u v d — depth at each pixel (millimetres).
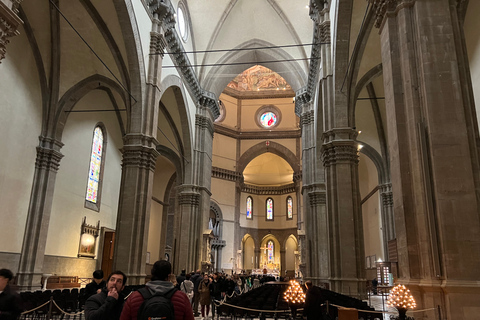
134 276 15445
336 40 15891
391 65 7969
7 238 15742
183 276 13906
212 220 45688
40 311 10492
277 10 26859
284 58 27938
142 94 17281
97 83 18781
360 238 14914
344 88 16406
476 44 12594
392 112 7887
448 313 6188
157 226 32531
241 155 48875
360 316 9875
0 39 8383
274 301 11305
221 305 10539
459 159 6875
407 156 7480
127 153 16672
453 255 6461
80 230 21297
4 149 15359
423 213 6895
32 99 17172
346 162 15586
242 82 49750
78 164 21234
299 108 28453
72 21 16422
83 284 21344
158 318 3195
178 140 26062
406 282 6957
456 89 7211
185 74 24281
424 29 7555
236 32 28047
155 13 18750
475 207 6648
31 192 17203
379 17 8664
